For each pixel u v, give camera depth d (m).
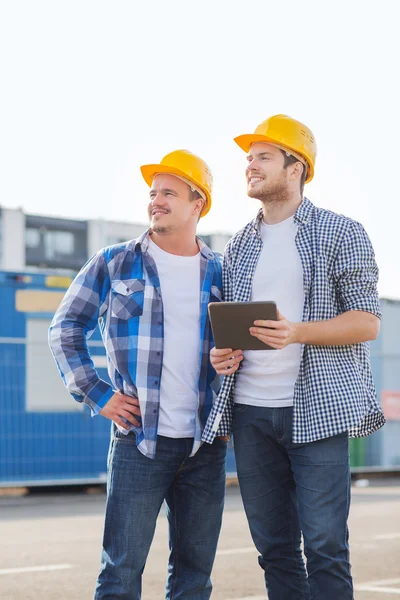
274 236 3.89
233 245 4.02
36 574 6.68
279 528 3.92
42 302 15.07
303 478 3.70
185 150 4.00
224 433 3.90
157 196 3.92
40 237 37.22
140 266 3.92
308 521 3.67
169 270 3.94
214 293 3.99
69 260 37.84
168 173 3.93
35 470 14.72
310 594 3.67
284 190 3.86
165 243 3.96
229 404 3.90
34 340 14.96
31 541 8.61
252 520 3.93
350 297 3.70
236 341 3.56
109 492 3.87
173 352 3.87
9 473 14.51
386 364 19.95
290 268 3.79
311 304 3.73
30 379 14.82
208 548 3.98
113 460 3.87
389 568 7.00
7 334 14.74
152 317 3.86
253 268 3.88
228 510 11.87
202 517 3.95
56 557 7.54
